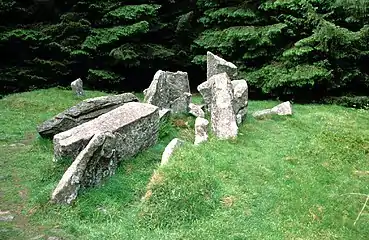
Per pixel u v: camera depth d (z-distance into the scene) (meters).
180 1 19.62
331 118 12.49
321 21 15.20
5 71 16.88
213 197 6.73
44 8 18.00
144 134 8.65
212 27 18.70
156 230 5.95
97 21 17.95
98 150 7.03
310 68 15.48
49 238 5.71
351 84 16.50
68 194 6.61
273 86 16.03
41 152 9.04
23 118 12.09
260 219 6.34
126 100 10.40
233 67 13.16
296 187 7.47
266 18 17.38
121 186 7.19
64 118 9.44
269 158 8.73
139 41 18.20
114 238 5.73
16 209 6.56
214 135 9.88
